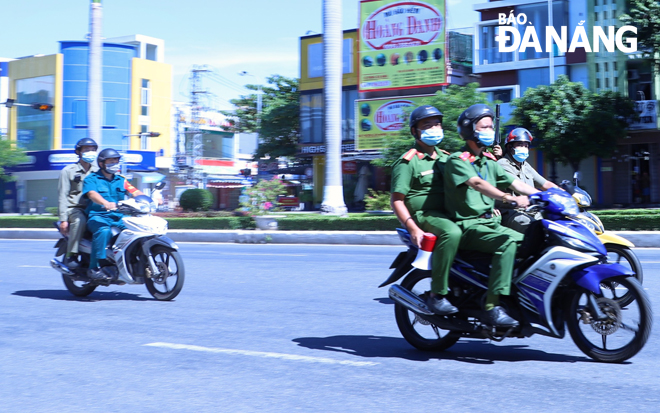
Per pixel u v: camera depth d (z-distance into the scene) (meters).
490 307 4.98
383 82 38.06
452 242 5.04
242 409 4.10
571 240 4.87
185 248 18.58
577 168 33.50
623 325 5.04
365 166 41.62
